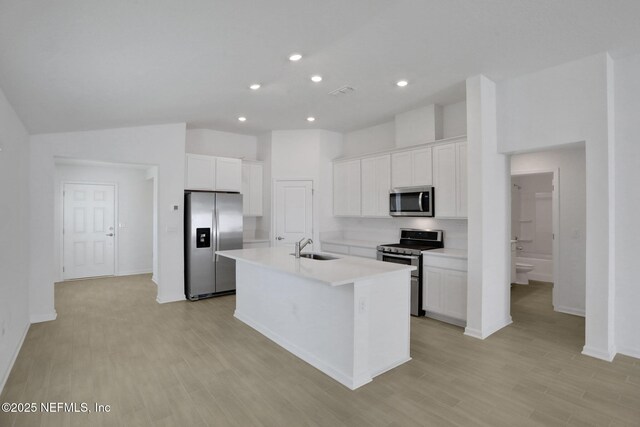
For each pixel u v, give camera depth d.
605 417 2.14
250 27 2.18
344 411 2.21
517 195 6.86
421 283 4.19
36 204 3.88
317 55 2.84
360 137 5.80
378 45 2.71
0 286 2.42
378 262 3.23
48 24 1.67
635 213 3.01
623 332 3.09
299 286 3.08
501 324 3.79
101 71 2.43
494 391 2.45
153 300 4.95
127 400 2.34
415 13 2.25
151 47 2.20
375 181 5.10
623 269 3.08
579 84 3.12
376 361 2.73
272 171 5.86
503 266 3.83
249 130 5.84
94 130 4.25
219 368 2.82
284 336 3.30
